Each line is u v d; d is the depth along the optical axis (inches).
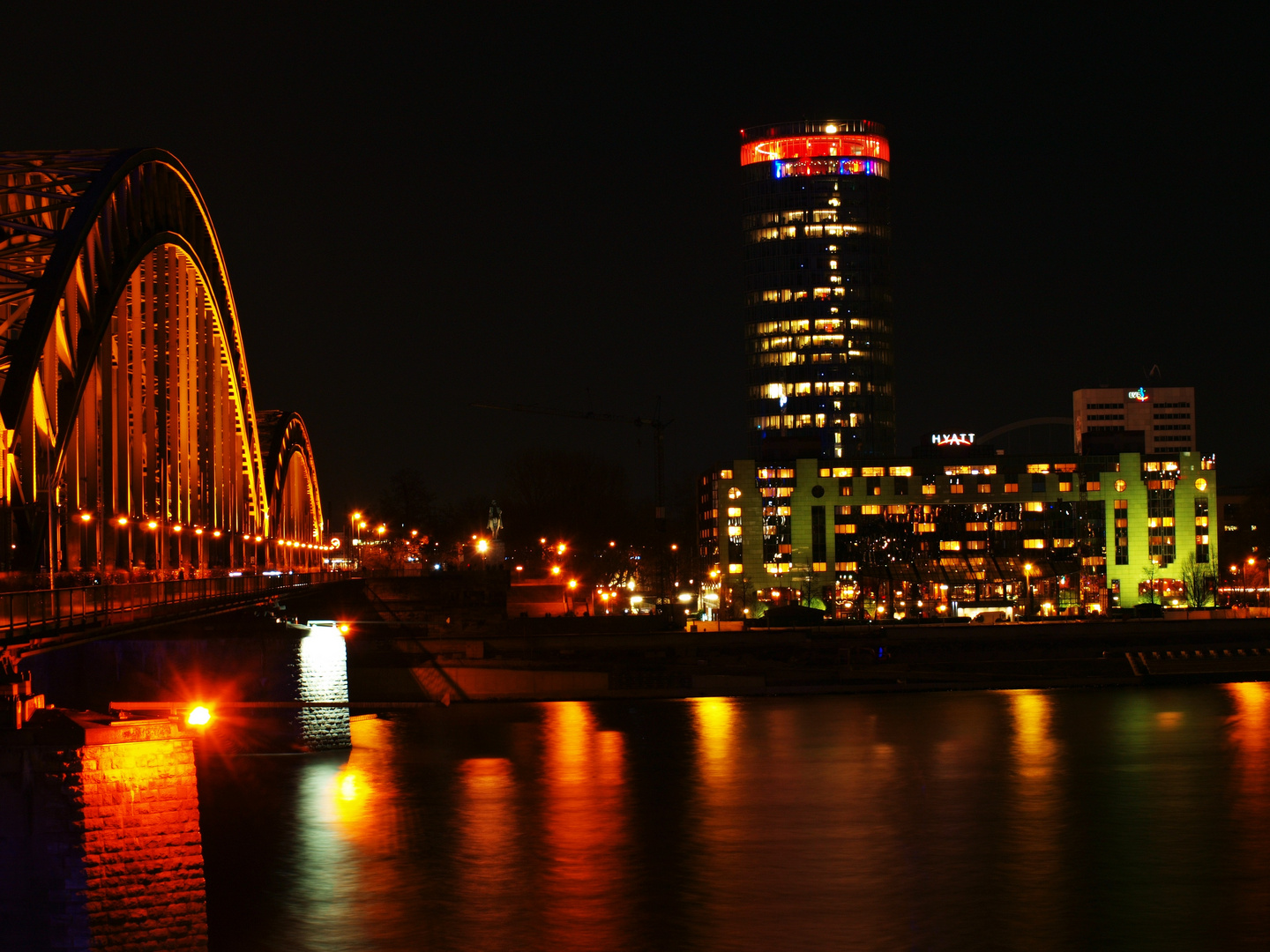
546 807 2751.0
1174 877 2209.6
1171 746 3442.4
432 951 1876.2
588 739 3644.2
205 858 2356.1
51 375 2440.9
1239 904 2059.5
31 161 2704.2
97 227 2652.6
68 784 1381.6
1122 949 1868.8
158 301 3516.2
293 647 3437.5
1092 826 2561.5
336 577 4763.8
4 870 1384.1
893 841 2460.6
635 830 2544.3
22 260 2770.7
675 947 1889.8
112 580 2583.7
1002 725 3823.8
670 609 7623.0
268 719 3346.5
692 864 2308.1
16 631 1485.0
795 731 3750.0
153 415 3390.7
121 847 1400.1
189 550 3735.2
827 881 2202.3
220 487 4183.1
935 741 3545.8
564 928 1966.0
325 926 1975.9
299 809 2733.8
